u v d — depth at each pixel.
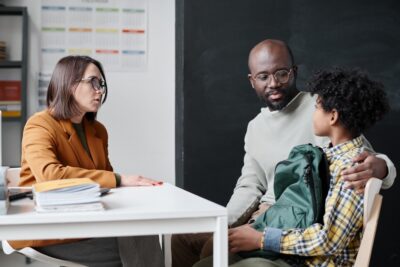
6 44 4.38
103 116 4.42
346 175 1.69
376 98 1.83
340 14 3.84
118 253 2.11
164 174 4.48
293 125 3.04
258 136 3.16
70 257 2.05
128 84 4.43
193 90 3.77
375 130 3.85
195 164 3.76
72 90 2.28
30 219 1.42
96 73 2.31
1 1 4.32
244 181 3.11
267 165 3.08
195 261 2.37
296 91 3.73
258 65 3.71
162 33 4.46
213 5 3.79
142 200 1.76
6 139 4.38
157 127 4.47
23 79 4.24
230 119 3.77
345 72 1.84
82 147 2.35
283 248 1.72
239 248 1.80
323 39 3.82
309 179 1.74
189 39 3.78
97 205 1.51
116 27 4.41
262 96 3.69
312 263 1.74
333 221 1.66
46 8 4.36
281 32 3.80
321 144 2.91
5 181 1.47
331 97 1.80
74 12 4.38
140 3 4.44
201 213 1.51
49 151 2.17
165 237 2.43
